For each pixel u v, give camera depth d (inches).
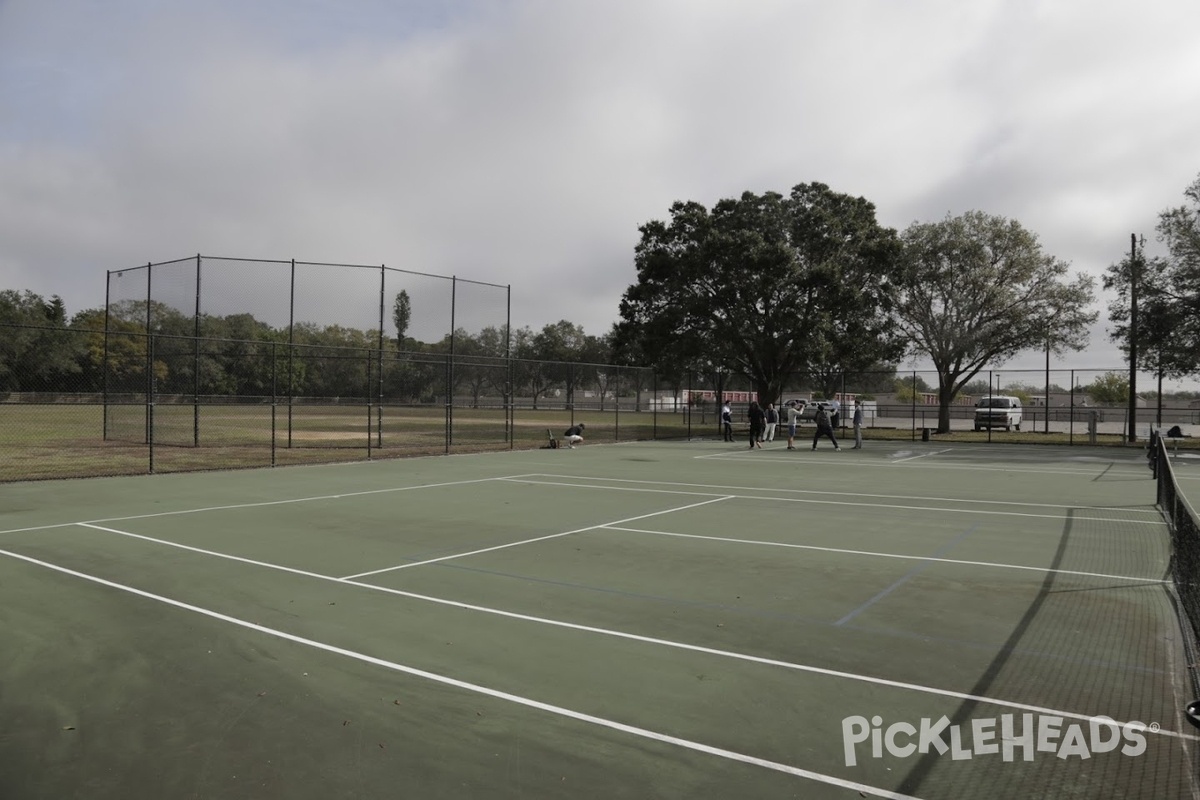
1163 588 320.2
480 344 1147.3
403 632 253.8
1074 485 714.8
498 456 1010.7
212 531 438.3
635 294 1632.6
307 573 336.5
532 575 336.5
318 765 162.1
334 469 822.5
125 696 199.0
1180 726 184.9
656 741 174.6
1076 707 195.9
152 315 1050.7
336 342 1028.5
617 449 1171.3
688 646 241.9
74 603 286.2
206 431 1382.9
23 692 201.3
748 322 1594.5
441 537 425.7
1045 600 299.9
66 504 542.0
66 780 155.5
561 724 183.5
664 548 399.9
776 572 346.0
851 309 1530.5
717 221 1611.7
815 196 1627.7
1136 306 1342.3
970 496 628.1
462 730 179.8
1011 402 1847.9
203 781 155.1
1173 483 355.6
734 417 2096.5
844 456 1076.5
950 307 1713.8
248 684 207.6
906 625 265.6
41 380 1213.7
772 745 172.9
